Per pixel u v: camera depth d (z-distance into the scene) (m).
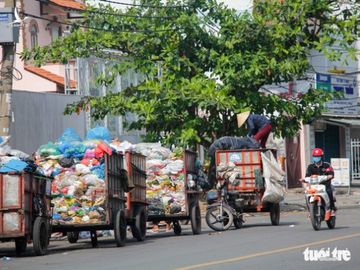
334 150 72.50
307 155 68.19
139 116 47.72
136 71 47.78
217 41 47.28
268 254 24.58
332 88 69.75
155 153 34.50
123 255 26.20
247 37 46.91
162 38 47.19
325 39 47.09
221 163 36.12
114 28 48.09
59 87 65.50
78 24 49.72
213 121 47.53
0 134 35.44
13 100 44.72
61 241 34.16
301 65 46.81
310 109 49.06
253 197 37.00
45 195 27.77
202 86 45.78
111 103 47.72
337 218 40.78
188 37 47.09
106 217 28.75
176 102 45.75
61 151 29.19
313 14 47.66
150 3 48.12
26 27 70.75
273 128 49.09
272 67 46.00
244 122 43.34
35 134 47.03
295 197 59.31
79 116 52.25
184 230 37.81
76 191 28.75
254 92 47.28
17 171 25.89
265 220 42.25
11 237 25.97
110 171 29.16
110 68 48.00
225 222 35.50
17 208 25.89
